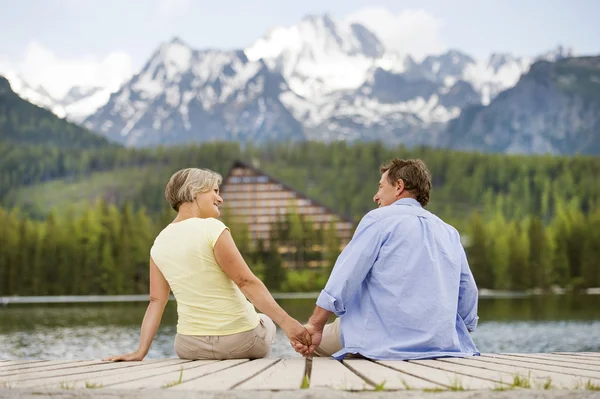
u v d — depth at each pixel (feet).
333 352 15.85
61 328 90.63
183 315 15.17
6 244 286.25
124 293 294.46
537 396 8.03
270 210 359.66
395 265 14.33
